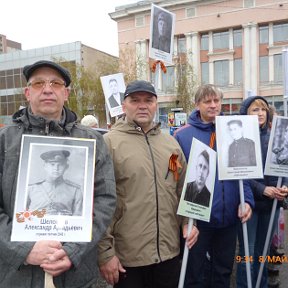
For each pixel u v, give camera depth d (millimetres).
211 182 2756
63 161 1958
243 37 37938
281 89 36062
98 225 2096
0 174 2006
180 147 2945
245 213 3059
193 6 39719
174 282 2779
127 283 2648
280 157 3414
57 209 1902
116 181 2631
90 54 48531
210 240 3225
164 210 2643
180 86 29594
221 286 3250
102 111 33312
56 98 2158
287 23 36188
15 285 1941
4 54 51938
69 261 1889
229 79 38781
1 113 52562
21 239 1830
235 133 3068
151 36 5773
